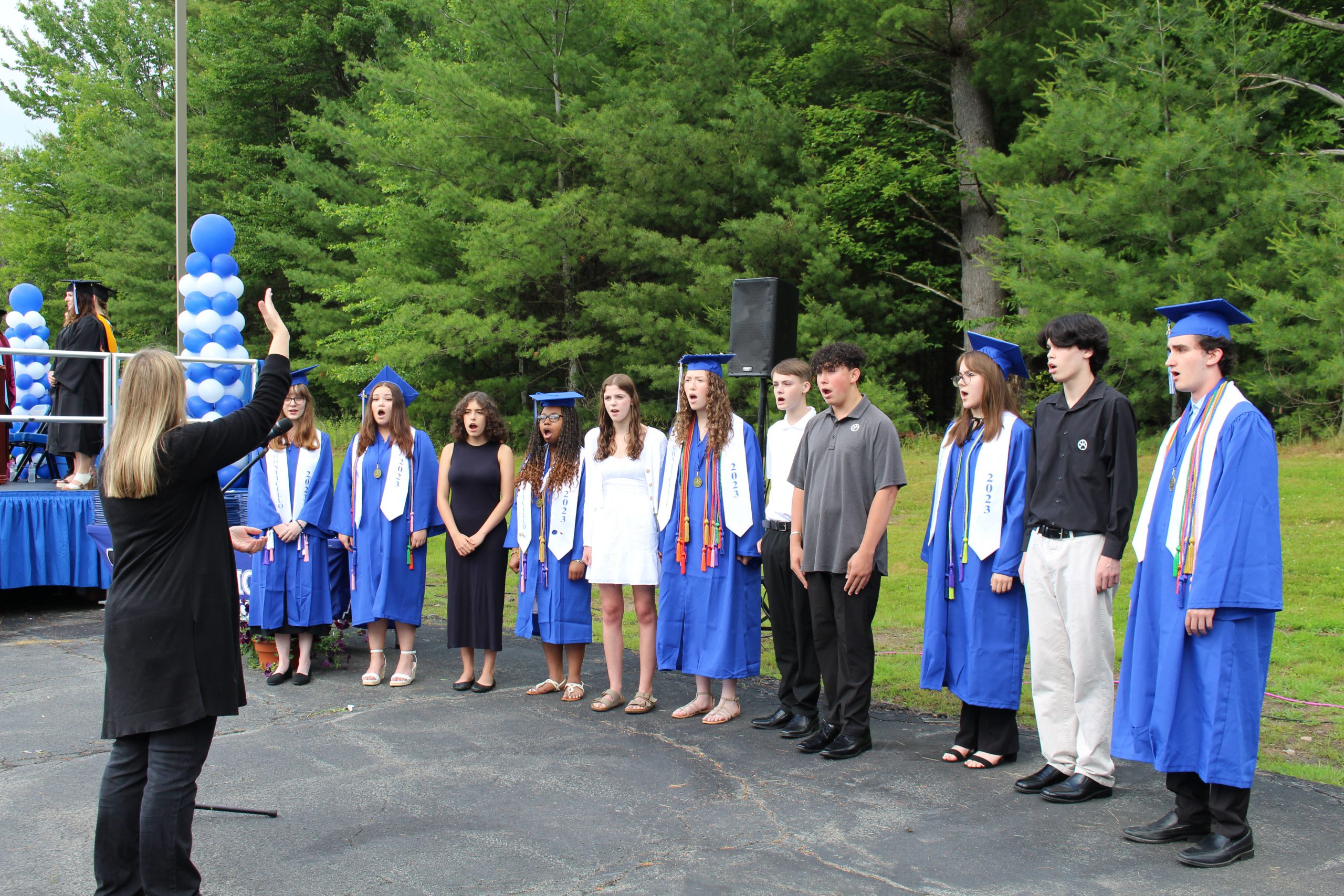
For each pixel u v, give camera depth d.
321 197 25.91
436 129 18.36
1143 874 3.23
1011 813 3.79
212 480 2.98
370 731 4.89
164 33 33.97
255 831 3.61
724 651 4.99
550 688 5.68
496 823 3.69
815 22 18.28
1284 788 4.05
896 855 3.39
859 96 18.97
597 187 18.88
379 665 5.90
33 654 6.46
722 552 5.02
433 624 7.87
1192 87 14.26
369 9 26.41
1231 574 3.25
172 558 2.84
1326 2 15.47
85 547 7.85
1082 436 3.90
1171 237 14.30
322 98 25.34
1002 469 4.23
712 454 5.07
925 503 12.08
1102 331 3.91
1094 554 3.88
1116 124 14.09
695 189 17.89
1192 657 3.40
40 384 10.23
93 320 8.66
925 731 4.95
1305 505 10.18
